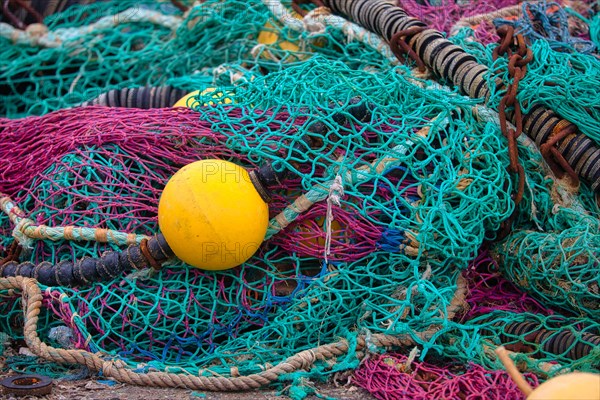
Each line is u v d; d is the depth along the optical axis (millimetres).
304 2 3531
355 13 3260
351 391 2482
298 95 2729
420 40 2994
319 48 3342
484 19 3342
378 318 2656
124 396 2371
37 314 2555
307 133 2592
